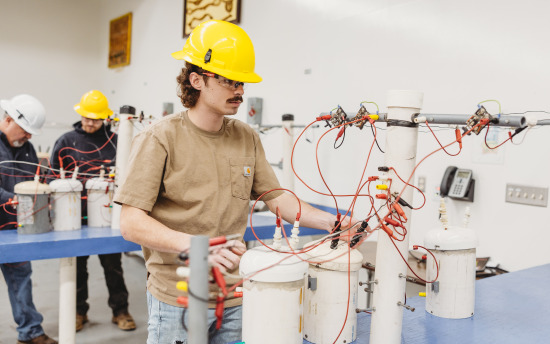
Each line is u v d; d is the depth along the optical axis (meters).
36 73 6.18
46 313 3.30
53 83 6.31
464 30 2.45
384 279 1.12
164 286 1.37
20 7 6.02
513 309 1.43
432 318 1.34
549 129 2.11
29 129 2.61
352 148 3.06
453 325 1.29
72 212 2.36
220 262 0.99
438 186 2.58
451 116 1.09
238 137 1.48
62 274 2.23
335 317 1.13
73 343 2.29
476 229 2.42
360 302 2.59
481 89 2.39
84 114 3.07
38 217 2.22
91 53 6.55
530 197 2.19
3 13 5.92
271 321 1.01
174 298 1.37
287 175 2.94
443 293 1.34
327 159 3.26
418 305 1.46
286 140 2.93
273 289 1.01
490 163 2.35
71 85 6.44
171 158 1.33
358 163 3.03
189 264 0.83
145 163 1.27
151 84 5.33
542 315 1.38
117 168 2.46
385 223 1.11
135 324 3.15
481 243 2.41
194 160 1.35
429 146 2.62
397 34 2.79
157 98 5.22
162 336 1.39
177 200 1.35
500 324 1.31
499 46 2.30
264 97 3.81
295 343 1.04
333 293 1.13
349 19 3.08
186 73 1.37
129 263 4.75
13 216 2.50
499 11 2.30
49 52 6.25
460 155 2.48
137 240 1.23
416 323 1.31
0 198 2.40
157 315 1.39
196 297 0.82
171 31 4.91
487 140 2.35
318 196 3.34
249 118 3.86
